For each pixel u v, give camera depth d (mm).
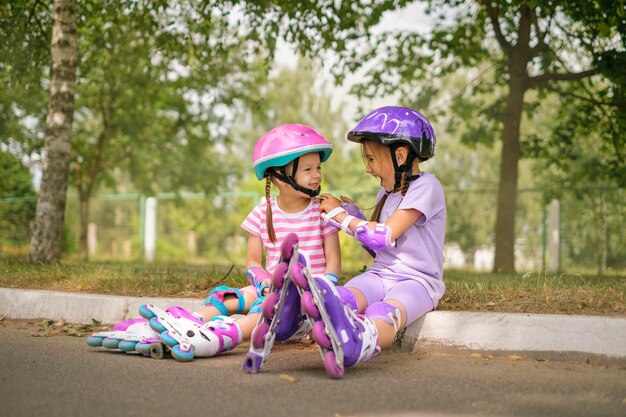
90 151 16688
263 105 16359
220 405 2564
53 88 8375
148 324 3643
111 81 14719
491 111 12812
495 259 11172
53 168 8328
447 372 3197
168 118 16672
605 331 3488
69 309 5000
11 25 8953
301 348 3855
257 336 3141
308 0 8383
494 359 3561
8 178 17031
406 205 3639
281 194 3889
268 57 9195
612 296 4098
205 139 16453
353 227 3633
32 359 3506
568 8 8625
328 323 3006
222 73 14062
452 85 20000
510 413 2477
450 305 4062
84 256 16375
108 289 5297
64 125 8383
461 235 16812
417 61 12109
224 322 3619
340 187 35625
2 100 13992
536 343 3604
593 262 14055
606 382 2982
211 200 24312
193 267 9383
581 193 13836
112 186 18484
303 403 2602
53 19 8438
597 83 12008
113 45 11898
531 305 3959
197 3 8922
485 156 32281
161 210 23641
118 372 3174
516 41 10773
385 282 3711
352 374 3148
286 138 3701
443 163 32375
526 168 28844
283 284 3158
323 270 3889
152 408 2516
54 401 2615
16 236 17859
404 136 3660
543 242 14516
